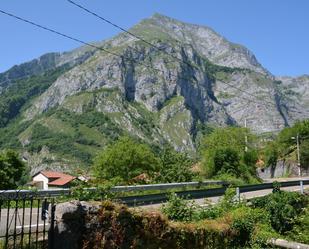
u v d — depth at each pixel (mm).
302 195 23516
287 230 19750
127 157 47469
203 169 47469
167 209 14234
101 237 9305
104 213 9469
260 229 16859
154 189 24438
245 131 61156
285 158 86438
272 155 89062
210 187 32500
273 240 16031
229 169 46656
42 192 14461
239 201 19047
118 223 9703
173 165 39062
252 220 16266
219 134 61469
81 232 9031
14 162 68688
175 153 40812
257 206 20906
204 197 25750
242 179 45719
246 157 52938
